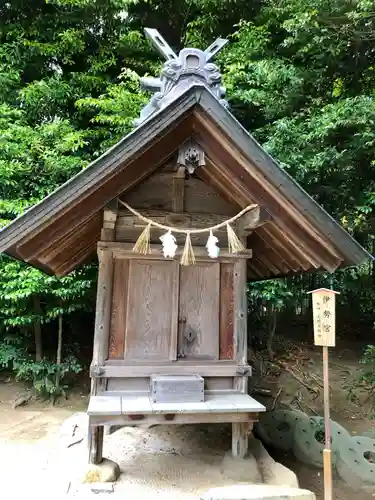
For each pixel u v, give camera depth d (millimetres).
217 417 3180
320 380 8086
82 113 8188
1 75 7387
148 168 3115
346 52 7629
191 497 3012
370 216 7672
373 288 10055
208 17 8812
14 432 5605
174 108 2926
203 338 3561
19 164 6609
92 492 3051
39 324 7125
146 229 3236
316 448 4980
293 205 3170
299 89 7500
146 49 8758
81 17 8680
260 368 8438
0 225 6184
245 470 3359
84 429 4625
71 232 3293
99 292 3402
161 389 3186
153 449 4027
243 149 3039
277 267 4699
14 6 8438
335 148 6777
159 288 3549
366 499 4316
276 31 8477
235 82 7812
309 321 10844
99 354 3328
